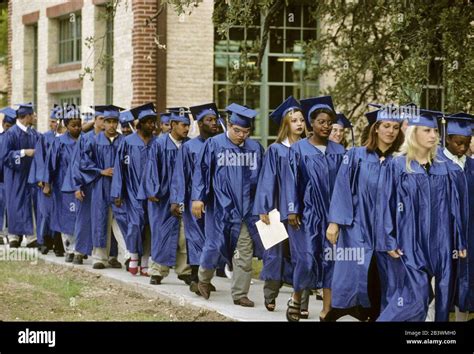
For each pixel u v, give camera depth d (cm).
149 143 1423
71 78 2275
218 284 1331
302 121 1072
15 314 1132
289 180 1038
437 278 928
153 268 1316
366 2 1534
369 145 958
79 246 1505
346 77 1545
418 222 921
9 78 2603
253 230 1148
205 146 1173
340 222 951
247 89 1997
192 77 1989
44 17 2392
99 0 2112
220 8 1409
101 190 1472
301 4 1961
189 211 1240
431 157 934
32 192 1709
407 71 1300
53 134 1633
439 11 1313
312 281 1024
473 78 1273
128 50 2011
